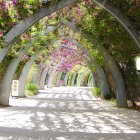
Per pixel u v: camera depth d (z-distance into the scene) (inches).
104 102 844.6
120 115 565.3
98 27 612.7
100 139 350.3
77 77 2539.4
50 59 1451.8
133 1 443.5
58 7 558.6
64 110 642.2
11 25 569.9
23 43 719.1
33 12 561.9
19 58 716.0
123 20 475.5
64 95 1184.8
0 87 706.8
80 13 646.5
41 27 730.8
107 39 669.3
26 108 670.5
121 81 721.0
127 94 750.5
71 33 915.4
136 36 476.4
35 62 1234.6
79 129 414.9
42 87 1581.0
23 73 984.3
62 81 2363.4
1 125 440.5
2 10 544.7
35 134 376.5
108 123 470.6
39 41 887.7
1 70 702.5
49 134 377.1
